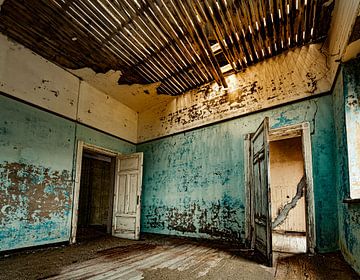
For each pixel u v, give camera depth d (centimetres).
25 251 348
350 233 250
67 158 433
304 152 346
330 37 337
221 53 421
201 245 402
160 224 519
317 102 352
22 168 360
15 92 362
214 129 475
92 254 335
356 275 226
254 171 375
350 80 275
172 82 503
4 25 338
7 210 334
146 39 366
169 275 240
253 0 290
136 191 502
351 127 265
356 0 216
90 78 480
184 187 496
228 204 421
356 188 251
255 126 414
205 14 309
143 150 601
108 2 298
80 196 825
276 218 596
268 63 419
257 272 250
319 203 321
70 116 448
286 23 331
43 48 389
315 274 237
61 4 301
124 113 591
